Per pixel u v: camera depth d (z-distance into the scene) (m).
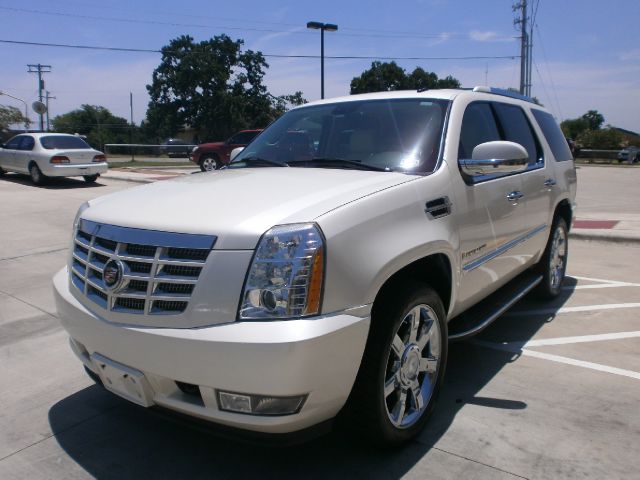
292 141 4.10
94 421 3.38
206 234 2.46
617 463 2.84
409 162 3.44
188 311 2.41
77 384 3.89
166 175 19.66
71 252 3.13
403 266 2.77
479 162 3.41
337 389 2.48
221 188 3.05
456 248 3.26
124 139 76.38
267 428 2.38
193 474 2.84
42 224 9.95
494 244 3.86
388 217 2.78
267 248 2.40
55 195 13.90
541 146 5.03
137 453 3.04
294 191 2.86
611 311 5.35
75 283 2.97
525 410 3.40
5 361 4.29
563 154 5.63
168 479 2.80
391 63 55.97
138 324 2.53
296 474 2.81
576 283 6.39
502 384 3.77
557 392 3.65
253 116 59.31
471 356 4.27
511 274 4.43
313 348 2.32
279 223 2.46
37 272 6.91
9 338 4.75
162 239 2.54
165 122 58.41
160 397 2.59
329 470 2.83
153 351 2.47
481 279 3.75
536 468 2.81
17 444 3.14
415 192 3.03
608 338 4.64
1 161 17.55
